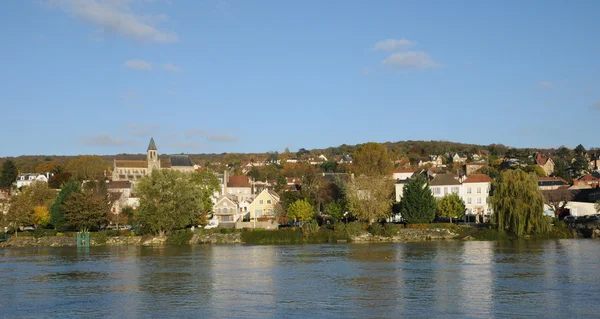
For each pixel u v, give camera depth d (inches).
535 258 3875.5
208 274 3432.6
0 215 6550.2
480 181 7042.3
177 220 5851.4
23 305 2578.7
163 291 2881.4
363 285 2945.4
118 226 6727.4
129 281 3221.0
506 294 2630.4
